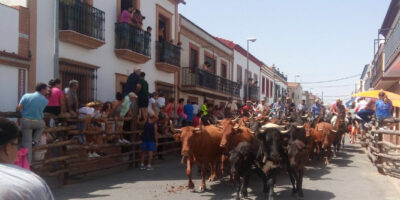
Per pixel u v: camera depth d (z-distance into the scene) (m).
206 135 8.54
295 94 72.75
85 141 10.38
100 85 13.90
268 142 7.29
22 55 10.47
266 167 7.31
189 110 16.69
